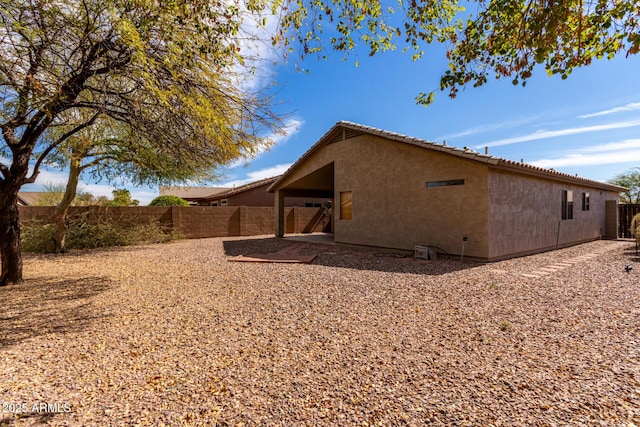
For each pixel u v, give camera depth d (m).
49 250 12.01
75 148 9.77
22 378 2.99
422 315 4.73
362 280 7.02
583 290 5.98
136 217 15.60
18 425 2.32
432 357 3.39
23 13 4.05
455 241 9.45
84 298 5.77
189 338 3.95
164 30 4.24
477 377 2.97
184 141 5.46
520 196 10.12
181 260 10.14
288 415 2.45
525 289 6.11
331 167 14.51
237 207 19.39
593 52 4.03
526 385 2.82
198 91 4.90
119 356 3.46
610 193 17.53
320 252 11.63
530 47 3.69
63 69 4.49
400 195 10.92
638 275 7.26
